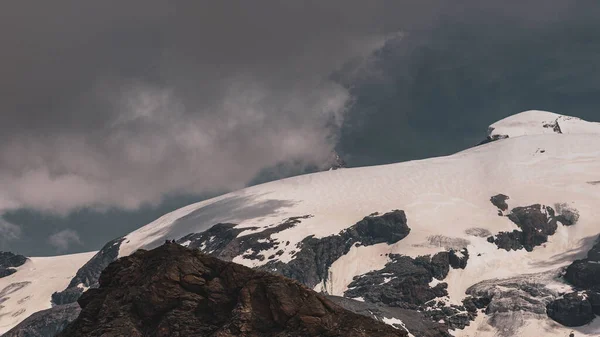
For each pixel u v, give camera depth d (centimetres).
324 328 7806
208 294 8294
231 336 7806
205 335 8031
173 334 8062
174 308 8294
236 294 8262
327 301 8038
